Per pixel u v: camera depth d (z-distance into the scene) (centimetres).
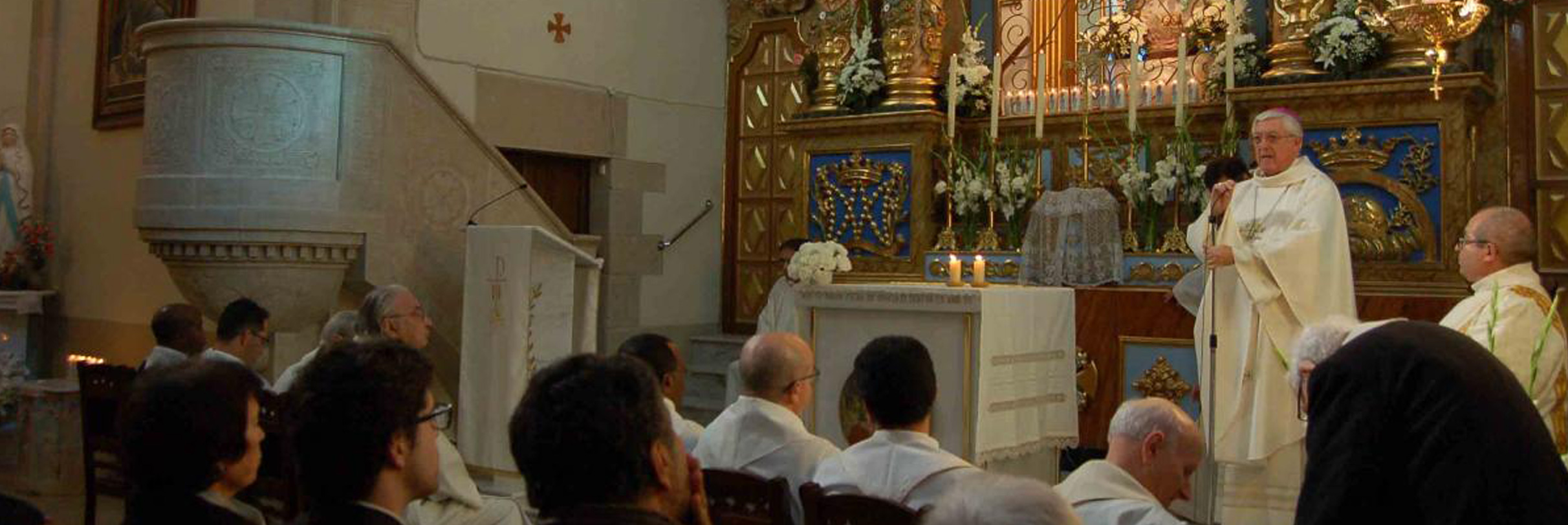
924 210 900
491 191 777
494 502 394
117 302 967
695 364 1099
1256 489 523
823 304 507
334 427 211
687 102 1122
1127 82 890
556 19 1002
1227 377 532
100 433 538
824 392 507
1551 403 379
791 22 1101
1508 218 397
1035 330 503
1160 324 701
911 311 480
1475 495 188
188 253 677
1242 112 775
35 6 1072
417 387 221
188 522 222
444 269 745
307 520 216
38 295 1008
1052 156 879
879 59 953
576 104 1017
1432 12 622
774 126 1111
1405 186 707
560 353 655
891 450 308
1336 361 210
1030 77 950
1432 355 199
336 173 686
